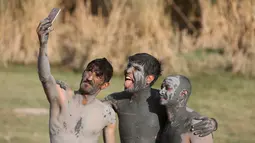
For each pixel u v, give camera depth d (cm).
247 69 2700
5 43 2983
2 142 1667
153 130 1004
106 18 2864
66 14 3100
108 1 2847
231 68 2756
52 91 912
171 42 2853
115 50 2711
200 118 916
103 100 1034
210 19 2964
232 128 1886
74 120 928
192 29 3177
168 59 2678
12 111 2012
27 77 2627
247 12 2797
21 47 2986
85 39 2839
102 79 935
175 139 930
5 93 2280
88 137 937
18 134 1756
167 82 941
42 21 880
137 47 2691
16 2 3000
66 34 2992
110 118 962
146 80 989
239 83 2525
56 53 2916
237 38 2811
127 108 1012
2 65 2883
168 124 949
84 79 934
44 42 881
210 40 2956
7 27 2986
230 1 2855
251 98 2275
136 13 2723
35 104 2136
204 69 2736
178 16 3231
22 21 2989
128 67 992
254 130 1867
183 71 2678
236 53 2786
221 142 1725
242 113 2072
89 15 2967
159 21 2752
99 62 939
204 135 906
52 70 2758
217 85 2478
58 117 927
